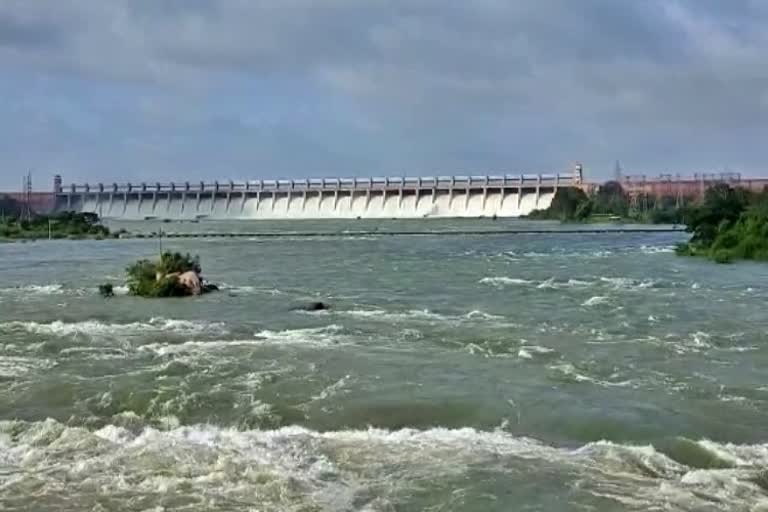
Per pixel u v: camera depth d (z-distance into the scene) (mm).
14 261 69062
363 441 14844
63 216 135750
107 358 22219
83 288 44125
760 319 30078
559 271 53500
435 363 21672
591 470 13211
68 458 13820
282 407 17266
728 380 19828
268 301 36906
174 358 22062
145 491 12211
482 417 16672
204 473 12992
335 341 25172
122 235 123062
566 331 27188
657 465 13523
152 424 16391
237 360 21812
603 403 17500
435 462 13633
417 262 63562
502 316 31172
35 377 19859
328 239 107312
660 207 168750
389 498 12023
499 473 13047
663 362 21984
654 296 37969
